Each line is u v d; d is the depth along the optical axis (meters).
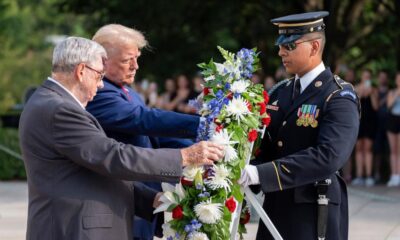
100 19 16.77
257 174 4.49
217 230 4.43
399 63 16.19
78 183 4.13
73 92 4.21
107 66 4.93
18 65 27.02
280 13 16.09
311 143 4.65
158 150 4.23
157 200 4.56
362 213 9.77
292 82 4.88
